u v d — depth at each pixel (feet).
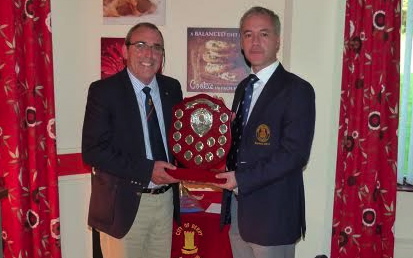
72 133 8.36
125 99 6.07
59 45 8.06
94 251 7.08
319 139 8.08
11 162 7.39
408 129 8.32
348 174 7.83
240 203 5.76
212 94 8.48
